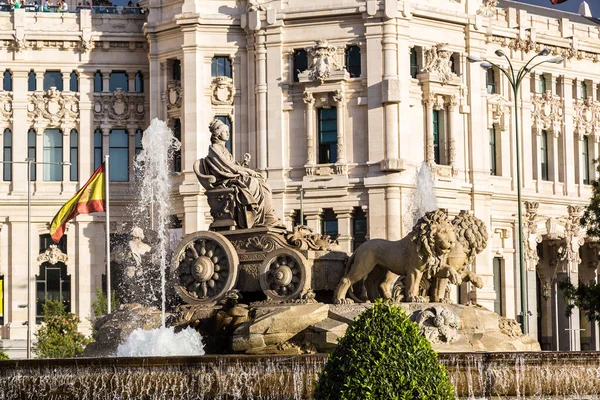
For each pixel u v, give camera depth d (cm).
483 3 12700
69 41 12350
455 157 12044
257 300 5200
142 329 5234
